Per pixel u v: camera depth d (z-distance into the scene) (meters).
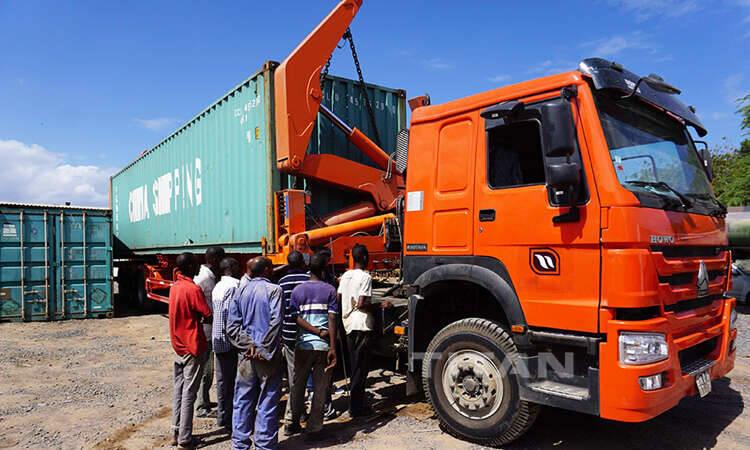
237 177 8.06
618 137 4.03
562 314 3.93
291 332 4.83
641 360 3.60
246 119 7.73
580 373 3.94
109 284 13.22
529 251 4.14
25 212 12.38
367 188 7.42
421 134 5.01
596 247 3.79
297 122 6.62
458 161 4.69
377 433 4.85
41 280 12.50
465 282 4.67
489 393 4.37
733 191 16.89
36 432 4.98
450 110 4.80
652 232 3.73
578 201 3.89
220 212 8.71
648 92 4.36
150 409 5.69
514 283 4.21
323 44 6.84
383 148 8.30
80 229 12.98
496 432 4.31
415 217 4.98
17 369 7.55
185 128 10.29
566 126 3.72
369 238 7.00
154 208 12.56
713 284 4.51
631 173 3.99
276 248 6.91
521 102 4.13
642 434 4.75
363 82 7.85
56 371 7.42
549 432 4.80
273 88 7.12
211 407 5.64
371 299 5.54
